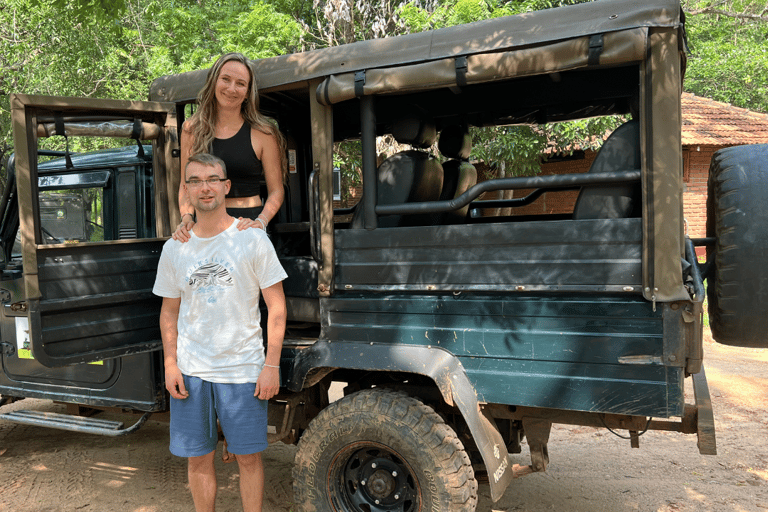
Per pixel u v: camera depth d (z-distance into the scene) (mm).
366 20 8695
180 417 2750
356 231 2932
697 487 3809
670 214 2377
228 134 3076
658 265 2393
